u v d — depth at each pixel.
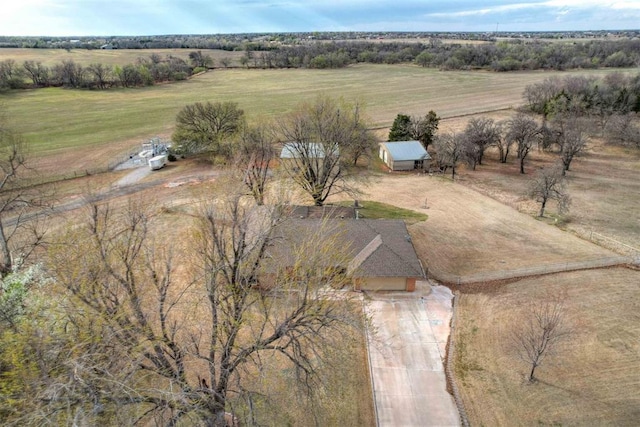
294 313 14.89
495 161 51.81
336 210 32.75
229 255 18.08
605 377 18.06
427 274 26.25
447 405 17.06
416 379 18.38
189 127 52.56
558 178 36.25
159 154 53.09
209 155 52.88
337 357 16.94
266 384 15.13
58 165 49.59
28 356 11.15
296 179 31.12
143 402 12.08
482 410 16.75
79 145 58.41
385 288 24.44
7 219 33.81
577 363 18.88
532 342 18.25
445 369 18.94
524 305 23.06
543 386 17.72
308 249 19.02
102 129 67.19
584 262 27.08
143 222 18.06
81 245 14.54
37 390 10.56
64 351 11.69
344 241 26.16
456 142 46.91
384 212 35.69
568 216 34.91
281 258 20.05
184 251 21.30
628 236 31.11
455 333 21.17
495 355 19.62
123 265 15.85
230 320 14.70
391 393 17.64
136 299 13.97
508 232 31.98
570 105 63.94
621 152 53.59
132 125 69.69
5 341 11.11
